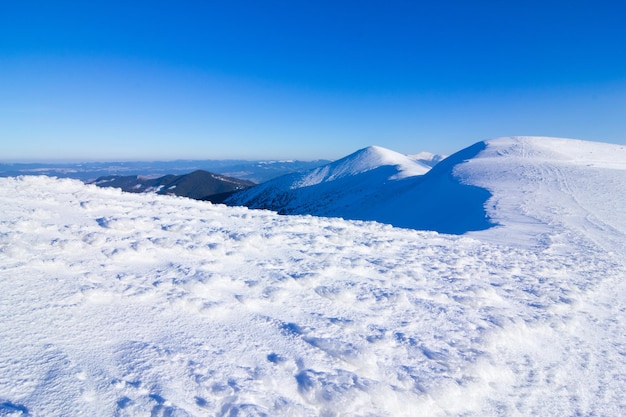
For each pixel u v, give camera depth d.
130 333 3.69
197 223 8.12
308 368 3.64
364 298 5.38
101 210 7.74
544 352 4.90
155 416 2.75
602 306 6.83
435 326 4.96
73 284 4.32
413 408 3.39
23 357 3.07
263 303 4.77
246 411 2.91
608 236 13.75
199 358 3.51
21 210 6.68
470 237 12.07
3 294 3.87
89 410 2.71
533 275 8.04
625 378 4.56
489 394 3.86
